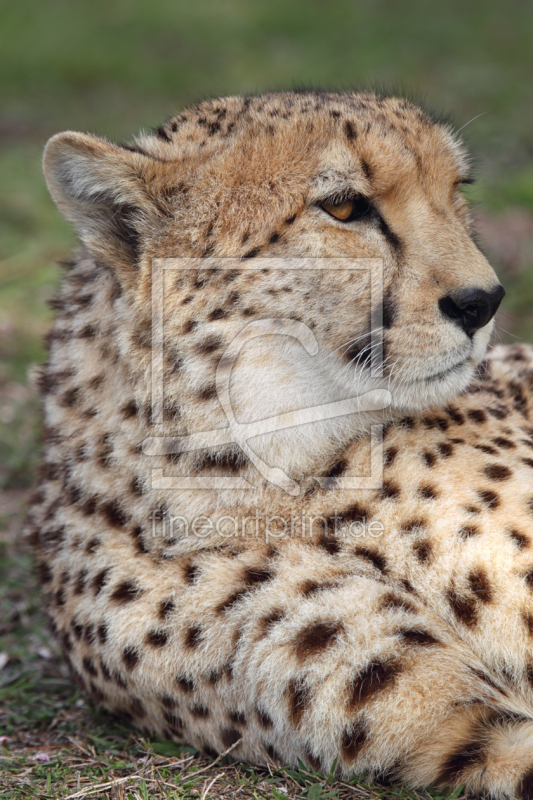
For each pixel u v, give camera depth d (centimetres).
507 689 731
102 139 796
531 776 685
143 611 773
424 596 737
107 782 716
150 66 3744
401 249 771
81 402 839
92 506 816
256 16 4353
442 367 766
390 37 4019
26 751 805
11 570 1170
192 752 779
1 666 999
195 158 784
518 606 712
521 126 2822
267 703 732
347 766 718
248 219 762
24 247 2086
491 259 1861
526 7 4331
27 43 3956
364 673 709
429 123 862
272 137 774
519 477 770
